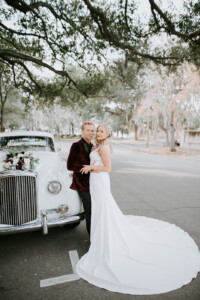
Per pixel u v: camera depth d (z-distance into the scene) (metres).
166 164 11.90
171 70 9.67
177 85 16.50
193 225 3.91
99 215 2.82
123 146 27.48
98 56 9.12
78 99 13.80
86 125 3.19
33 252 3.07
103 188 2.91
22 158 3.18
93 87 11.16
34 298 2.18
